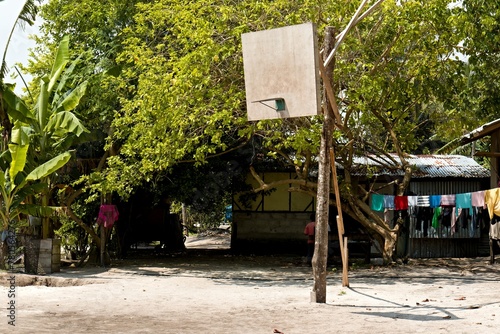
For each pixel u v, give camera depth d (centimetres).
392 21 1819
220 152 2316
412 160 2569
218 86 1780
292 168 2606
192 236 4372
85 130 1828
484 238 2400
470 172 2441
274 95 1093
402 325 1052
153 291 1514
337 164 2434
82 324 1058
